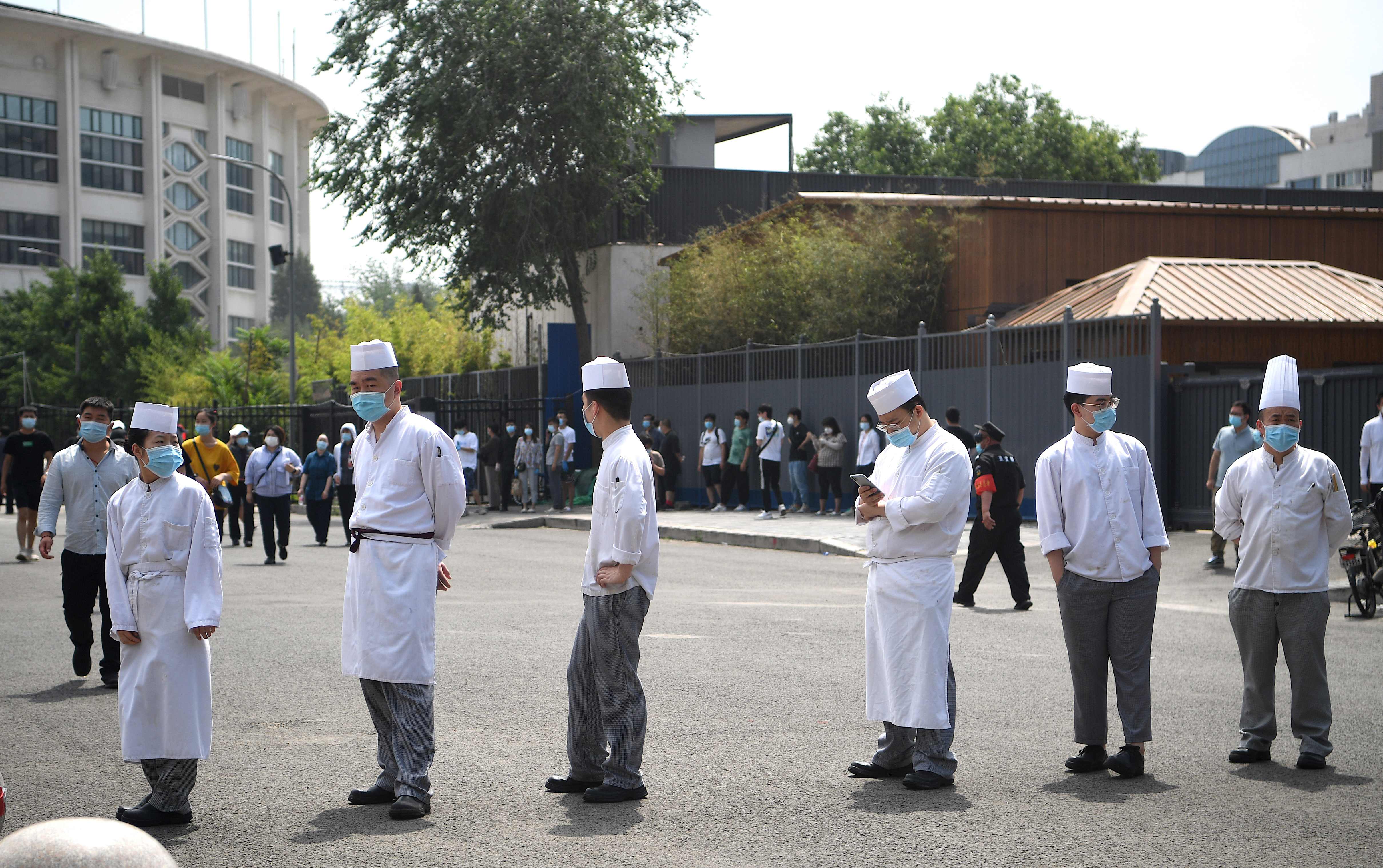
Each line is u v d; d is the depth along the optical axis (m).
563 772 6.15
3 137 92.12
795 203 28.52
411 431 5.71
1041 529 6.32
